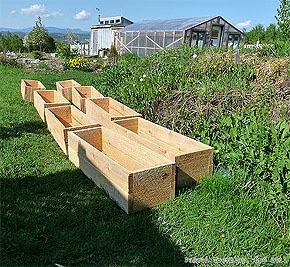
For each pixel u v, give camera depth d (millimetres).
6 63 12508
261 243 2229
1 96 6477
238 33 19406
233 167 3123
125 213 2496
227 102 3914
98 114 4539
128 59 8383
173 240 2201
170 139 3479
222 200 2660
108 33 28484
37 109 5512
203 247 2154
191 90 4418
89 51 29688
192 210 2533
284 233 2316
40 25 27812
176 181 2818
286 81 4445
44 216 2406
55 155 3645
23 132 4324
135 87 5332
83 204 2592
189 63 5551
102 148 3701
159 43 17891
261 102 3842
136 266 1971
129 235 2223
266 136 2816
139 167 3057
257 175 2828
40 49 27531
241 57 5848
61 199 2652
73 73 11102
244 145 2953
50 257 1997
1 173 3057
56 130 3990
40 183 2943
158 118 4289
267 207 2500
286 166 2525
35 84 7312
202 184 2871
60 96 5523
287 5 7133
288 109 3631
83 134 3516
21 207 2488
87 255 2037
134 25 21312
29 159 3439
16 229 2230
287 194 2570
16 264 1928
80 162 3264
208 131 3494
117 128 3742
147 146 3213
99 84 6996
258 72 4922
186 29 16234
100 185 2883
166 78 5094
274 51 6180
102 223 2359
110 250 2098
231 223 2377
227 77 4660
